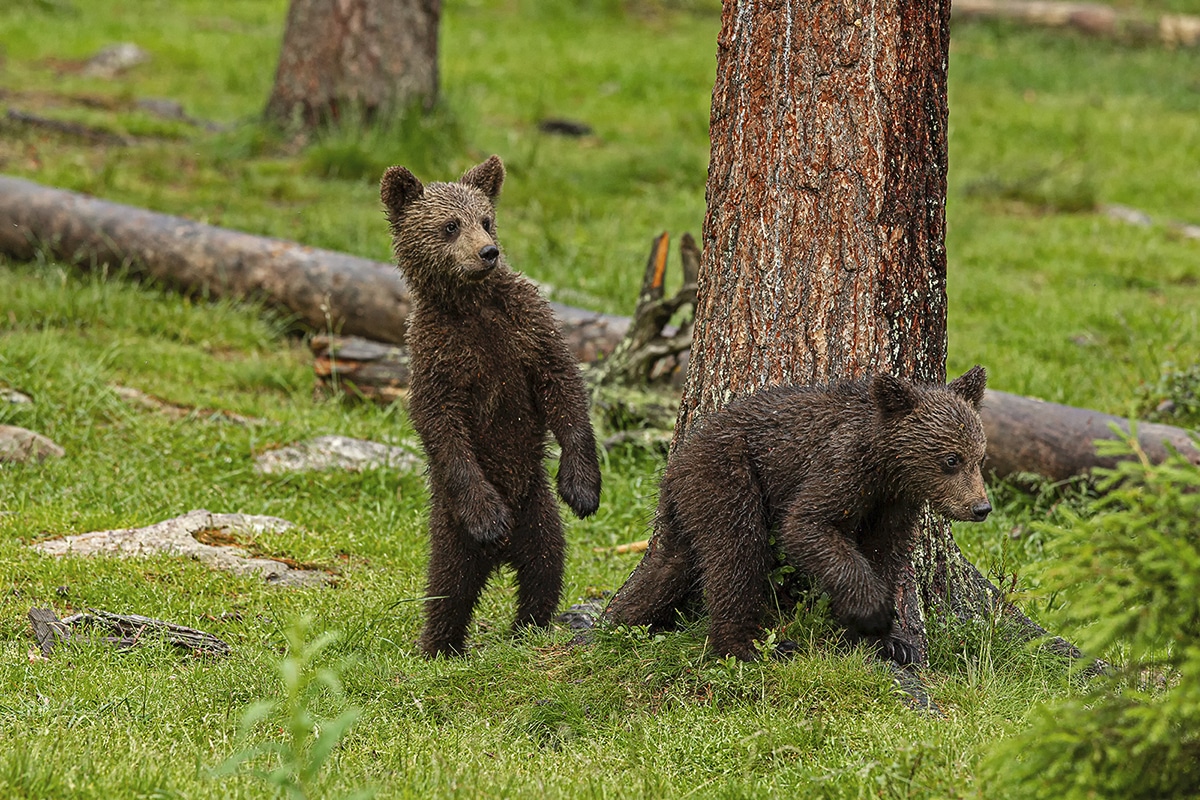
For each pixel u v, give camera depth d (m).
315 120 29.53
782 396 9.38
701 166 30.34
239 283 20.02
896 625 9.79
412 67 29.55
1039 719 7.84
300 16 29.42
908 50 9.77
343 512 14.45
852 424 8.92
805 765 7.90
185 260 20.19
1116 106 39.81
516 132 32.78
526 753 8.52
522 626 11.20
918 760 7.50
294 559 13.01
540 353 10.78
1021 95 40.59
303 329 19.98
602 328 18.08
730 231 10.17
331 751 8.10
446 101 30.39
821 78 9.76
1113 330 21.55
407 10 29.36
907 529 9.35
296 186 26.36
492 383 10.66
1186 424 16.66
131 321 19.47
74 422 15.86
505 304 10.72
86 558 12.20
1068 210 30.17
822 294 9.89
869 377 9.31
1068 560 6.44
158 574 12.12
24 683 9.51
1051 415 15.43
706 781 7.90
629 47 42.44
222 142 28.69
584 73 38.81
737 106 10.05
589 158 31.31
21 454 14.83
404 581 12.55
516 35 43.00
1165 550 6.16
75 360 17.47
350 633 10.68
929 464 8.69
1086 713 6.49
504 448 10.84
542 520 11.11
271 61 36.44
